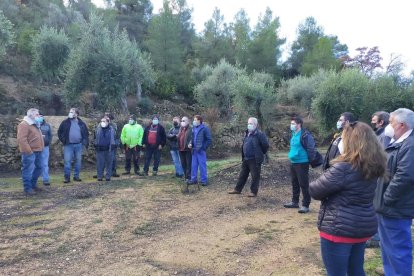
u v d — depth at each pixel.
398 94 20.56
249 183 9.62
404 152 3.47
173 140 10.67
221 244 5.17
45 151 9.13
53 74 22.89
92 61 17.53
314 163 6.83
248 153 8.12
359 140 2.76
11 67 25.33
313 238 5.45
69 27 31.88
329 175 2.78
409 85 21.33
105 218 6.27
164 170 12.52
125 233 5.55
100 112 21.50
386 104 20.30
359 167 2.71
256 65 38.22
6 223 5.86
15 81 23.67
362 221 2.72
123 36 21.16
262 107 17.83
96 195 8.02
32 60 24.41
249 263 4.51
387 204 3.54
